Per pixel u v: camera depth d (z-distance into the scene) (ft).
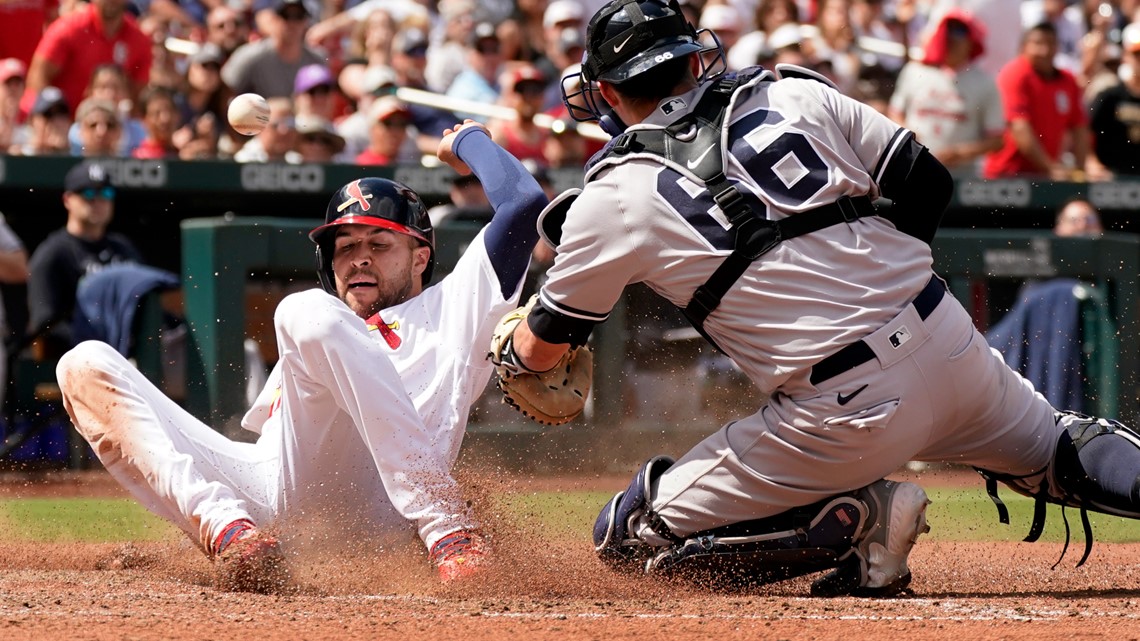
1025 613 38.91
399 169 110.11
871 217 42.29
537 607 39.68
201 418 99.14
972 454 45.50
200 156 117.08
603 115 45.24
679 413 104.47
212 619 37.40
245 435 98.58
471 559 43.65
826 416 41.55
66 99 120.67
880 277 41.63
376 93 120.37
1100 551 59.88
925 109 124.26
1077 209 113.50
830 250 41.39
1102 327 107.76
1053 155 125.59
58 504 84.79
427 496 44.21
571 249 42.22
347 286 49.34
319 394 44.65
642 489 46.03
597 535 47.44
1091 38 146.10
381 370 43.78
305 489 46.62
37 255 103.24
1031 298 107.24
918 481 96.99
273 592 43.91
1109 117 128.26
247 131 53.98
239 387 98.94
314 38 140.36
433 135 126.52
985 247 107.65
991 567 54.13
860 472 42.73
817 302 41.24
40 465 101.60
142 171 107.76
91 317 100.48
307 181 109.40
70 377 46.14
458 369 47.83
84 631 35.29
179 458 45.32
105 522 75.05
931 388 41.83
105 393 45.68
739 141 41.63
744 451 43.52
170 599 41.52
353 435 46.11
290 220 105.60
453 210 105.50
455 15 138.41
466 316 47.96
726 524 44.50
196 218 114.32
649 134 42.01
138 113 124.36
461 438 48.26
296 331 43.32
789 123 41.78
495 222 48.47
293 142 116.47
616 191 41.75
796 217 41.34
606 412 103.40
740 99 42.39
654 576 45.55
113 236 105.91
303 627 36.11
